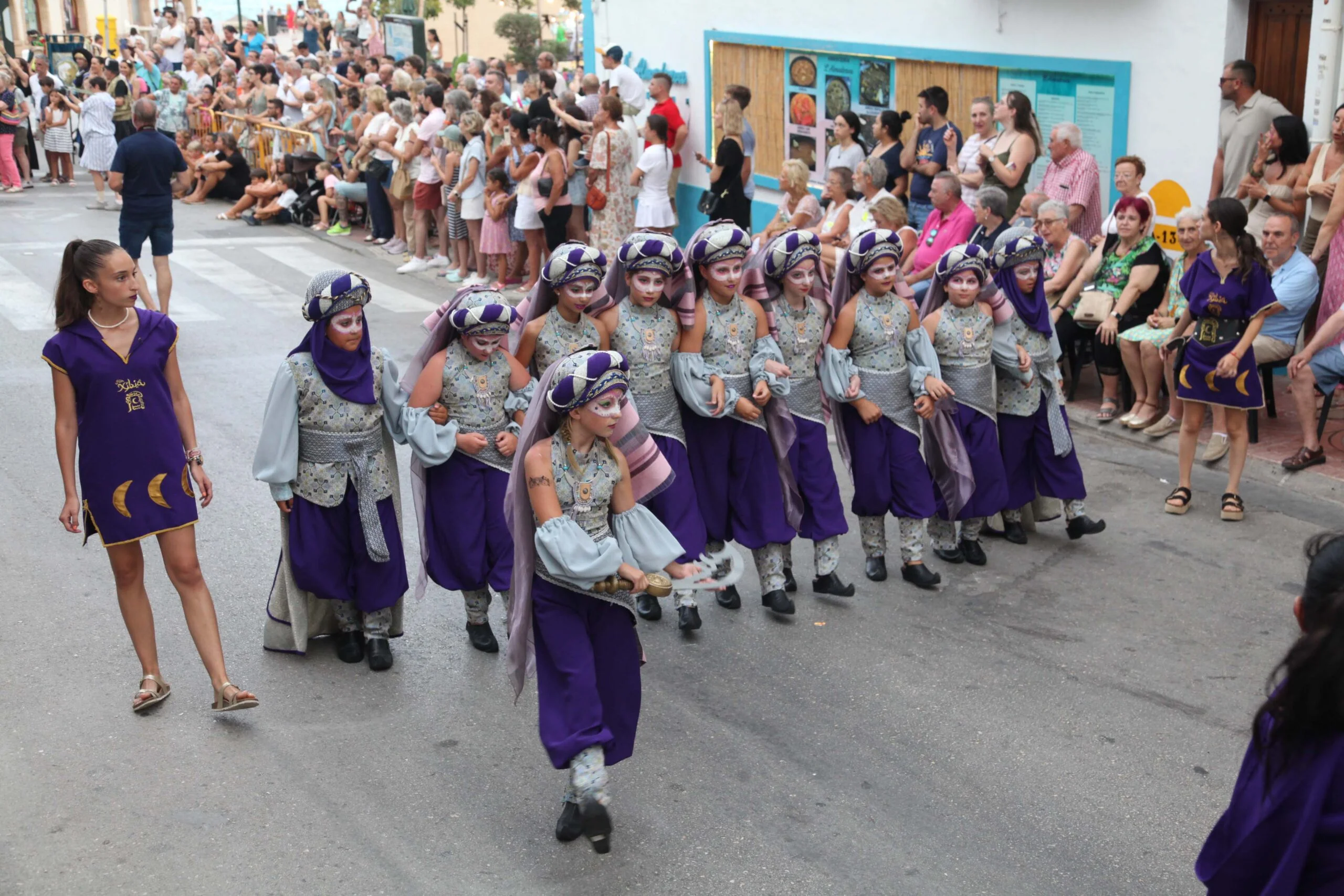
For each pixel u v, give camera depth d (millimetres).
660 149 13266
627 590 4500
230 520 7562
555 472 4441
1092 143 10695
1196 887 4336
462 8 39906
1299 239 9109
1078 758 5129
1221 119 9648
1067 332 9406
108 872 4410
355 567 5797
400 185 15344
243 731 5344
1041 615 6445
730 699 5648
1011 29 11227
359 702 5613
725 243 6008
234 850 4547
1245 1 9586
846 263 6480
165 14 29469
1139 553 7180
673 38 15789
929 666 5922
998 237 7715
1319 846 2908
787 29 13906
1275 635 6176
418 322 12406
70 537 7289
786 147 14336
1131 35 10219
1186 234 8375
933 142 11109
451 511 5855
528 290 13867
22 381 10211
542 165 13227
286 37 41188
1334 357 8008
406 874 4426
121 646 6043
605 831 4352
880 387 6547
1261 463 8258
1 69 20969
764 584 6512
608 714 4621
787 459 6422
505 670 5922
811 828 4680
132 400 5152
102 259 5031
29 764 5059
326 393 5605
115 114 20094
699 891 4328
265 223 18344
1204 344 7402
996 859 4496
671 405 6152
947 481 6820
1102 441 8977
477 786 4977
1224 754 5152
